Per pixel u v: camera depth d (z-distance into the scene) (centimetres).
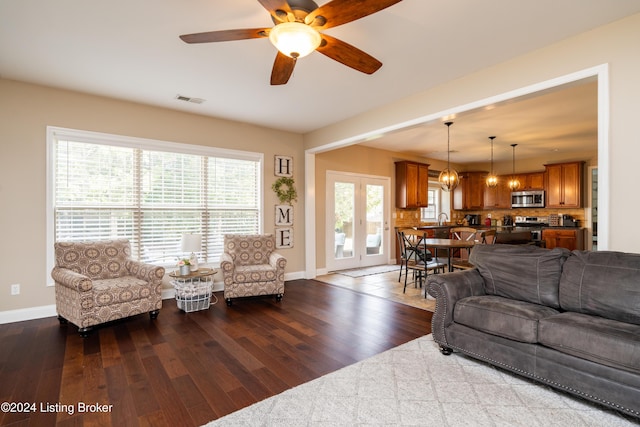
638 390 172
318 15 179
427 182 768
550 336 204
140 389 213
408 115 392
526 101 402
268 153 532
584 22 243
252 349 276
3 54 288
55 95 365
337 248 640
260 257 467
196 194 464
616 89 241
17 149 345
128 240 389
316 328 326
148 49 281
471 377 228
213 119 476
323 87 364
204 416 186
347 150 652
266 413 188
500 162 859
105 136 393
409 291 477
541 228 737
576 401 199
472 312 245
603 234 246
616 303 209
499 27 250
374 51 286
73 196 379
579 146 662
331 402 199
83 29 250
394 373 234
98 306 309
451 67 316
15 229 344
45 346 281
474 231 531
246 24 247
